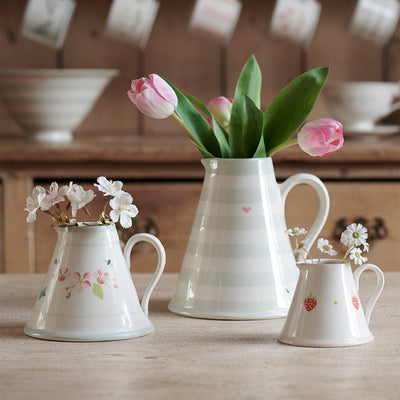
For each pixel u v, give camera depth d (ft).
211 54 8.70
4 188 6.70
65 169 6.70
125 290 3.01
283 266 3.35
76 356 2.74
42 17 6.88
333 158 6.74
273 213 3.37
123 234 6.66
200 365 2.63
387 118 8.43
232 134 3.41
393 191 6.85
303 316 2.87
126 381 2.48
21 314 3.42
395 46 8.75
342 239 2.94
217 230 3.32
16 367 2.62
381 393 2.36
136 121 8.68
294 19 7.05
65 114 7.29
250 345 2.88
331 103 7.66
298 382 2.46
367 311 3.07
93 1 8.53
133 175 6.72
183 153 6.65
